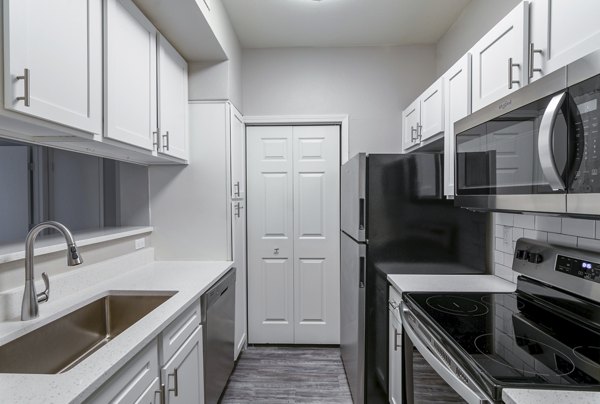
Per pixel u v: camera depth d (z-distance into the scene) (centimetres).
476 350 102
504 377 86
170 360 136
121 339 109
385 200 195
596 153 80
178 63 217
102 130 136
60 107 111
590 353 101
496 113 124
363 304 195
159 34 186
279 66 291
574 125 86
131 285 174
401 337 162
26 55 97
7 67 92
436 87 204
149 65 175
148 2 166
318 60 291
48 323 124
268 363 270
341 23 252
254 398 223
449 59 260
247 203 300
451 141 181
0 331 110
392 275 193
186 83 232
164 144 194
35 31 100
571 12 97
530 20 115
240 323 278
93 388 85
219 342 200
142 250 224
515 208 113
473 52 157
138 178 239
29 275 119
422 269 195
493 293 159
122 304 165
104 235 182
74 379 85
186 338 154
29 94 97
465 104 163
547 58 107
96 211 243
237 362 271
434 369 114
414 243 195
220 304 202
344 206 250
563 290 135
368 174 194
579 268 126
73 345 138
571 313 130
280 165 299
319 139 298
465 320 127
